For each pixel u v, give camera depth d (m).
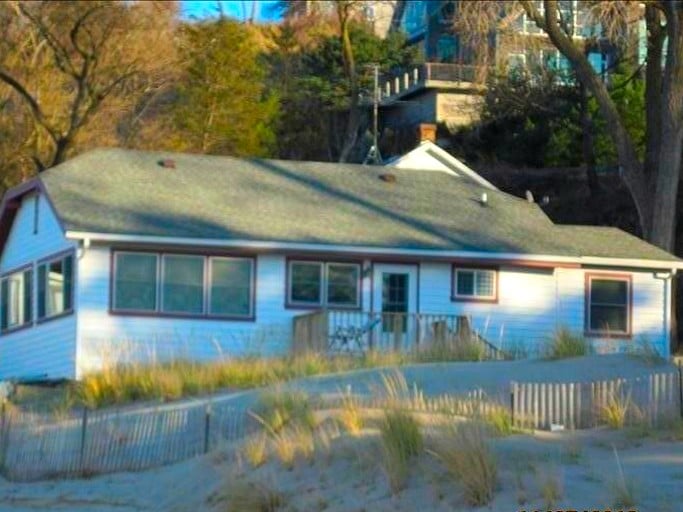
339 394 26.64
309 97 82.69
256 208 43.75
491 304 44.38
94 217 40.50
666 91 49.12
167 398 32.38
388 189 47.72
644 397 23.64
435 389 27.25
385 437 20.34
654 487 17.77
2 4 59.03
